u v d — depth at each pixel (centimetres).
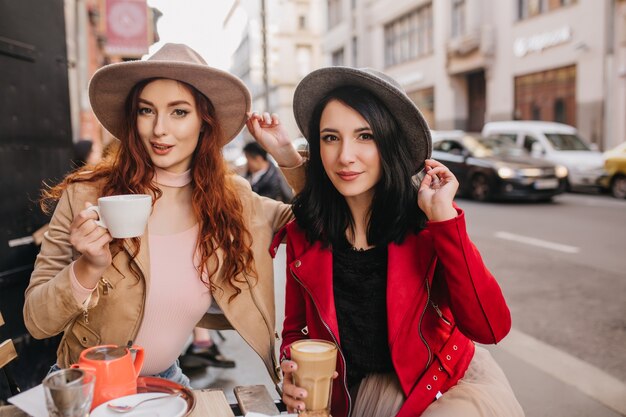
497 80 1950
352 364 164
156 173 175
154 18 1213
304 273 168
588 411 288
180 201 179
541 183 1071
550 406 294
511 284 520
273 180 512
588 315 432
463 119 2214
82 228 128
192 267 172
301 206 175
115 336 166
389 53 2764
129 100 173
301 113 180
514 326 411
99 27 1461
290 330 180
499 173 1093
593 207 1020
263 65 1666
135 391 127
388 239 162
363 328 163
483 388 155
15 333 271
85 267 134
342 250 171
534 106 1795
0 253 259
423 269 160
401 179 162
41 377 292
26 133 278
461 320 153
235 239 174
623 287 505
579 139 1278
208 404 135
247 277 178
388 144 160
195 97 171
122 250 162
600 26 1505
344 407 161
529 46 1778
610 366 342
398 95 156
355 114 157
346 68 156
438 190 148
